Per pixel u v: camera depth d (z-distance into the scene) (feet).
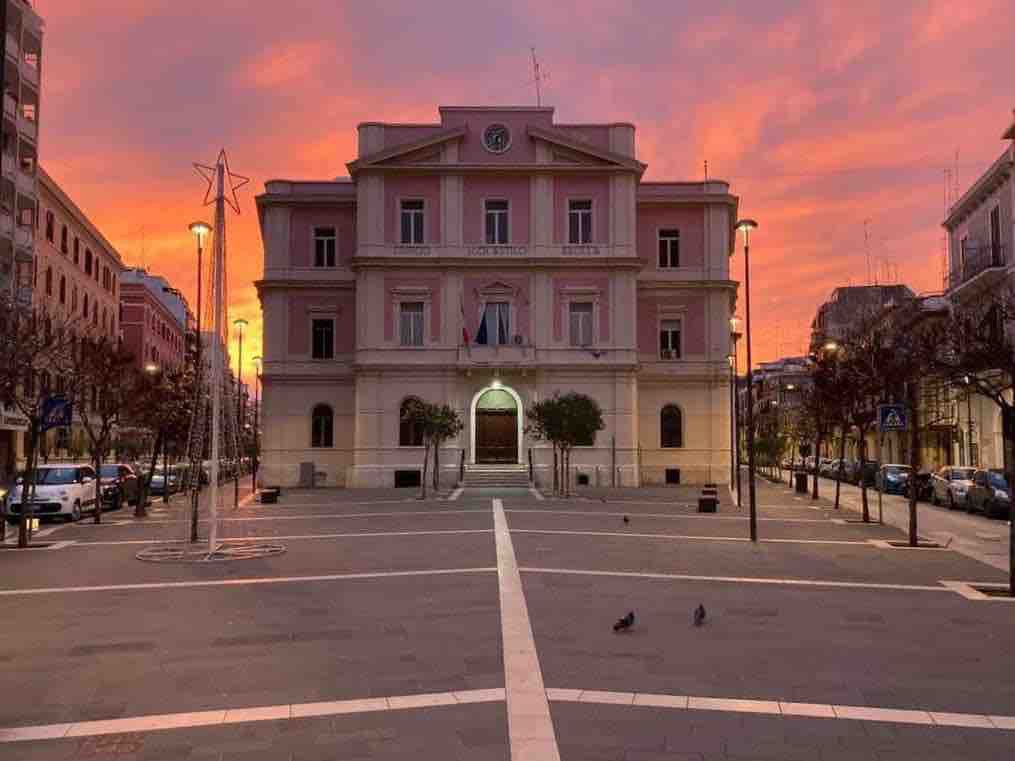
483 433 135.44
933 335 64.90
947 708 23.93
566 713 23.22
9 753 20.63
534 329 134.82
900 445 184.96
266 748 20.84
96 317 184.24
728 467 144.66
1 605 38.06
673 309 146.92
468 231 135.74
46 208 150.71
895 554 56.18
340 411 143.02
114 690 25.50
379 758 20.13
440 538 61.93
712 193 147.23
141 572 47.32
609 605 37.37
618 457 133.49
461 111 137.69
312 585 42.52
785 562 51.42
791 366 354.33
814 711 23.57
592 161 136.46
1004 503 86.17
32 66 136.36
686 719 22.82
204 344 84.43
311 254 144.56
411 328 135.44
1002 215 120.67
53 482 82.38
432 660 28.40
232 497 117.08
